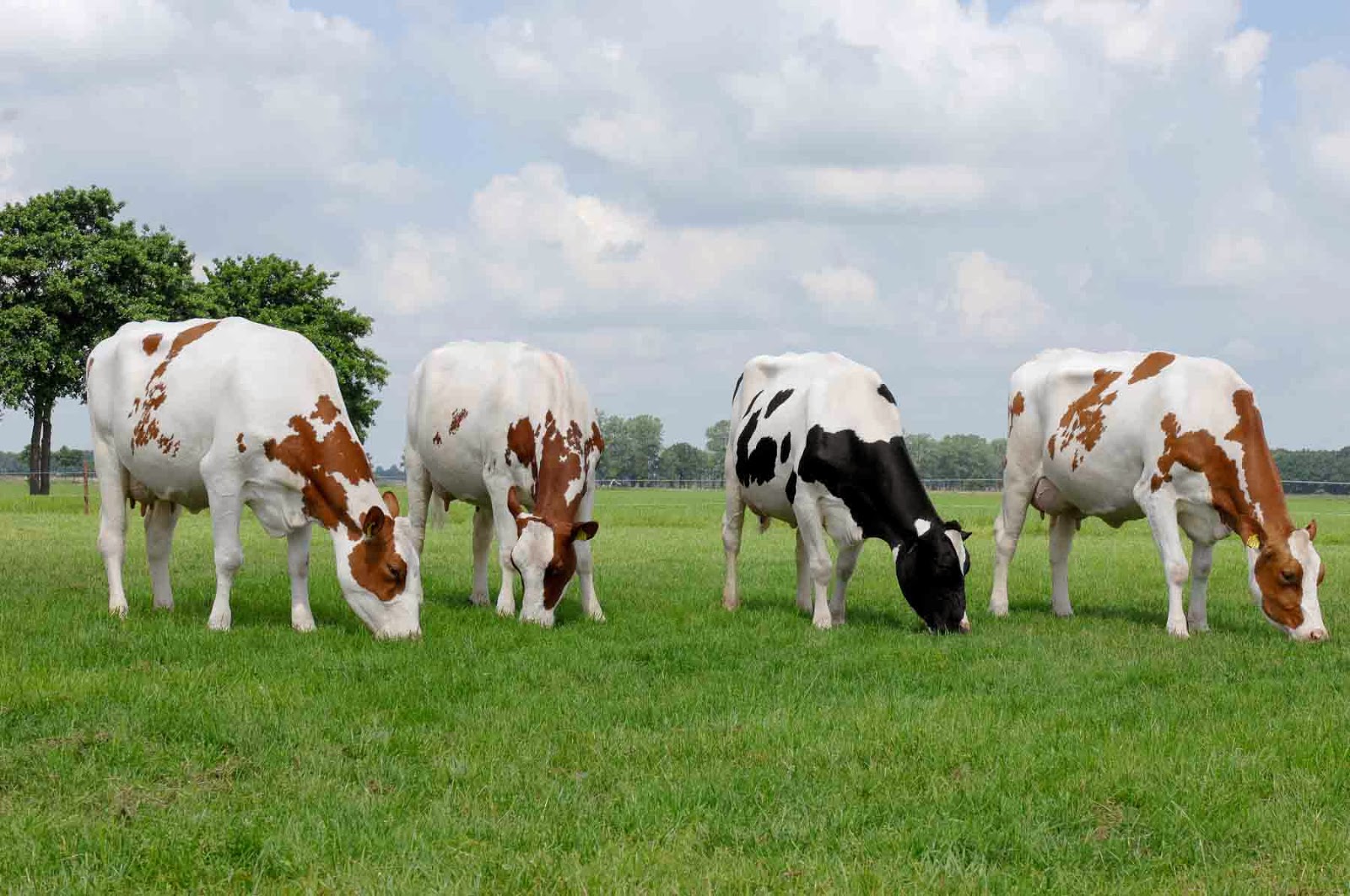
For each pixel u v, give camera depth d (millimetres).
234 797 5574
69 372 51531
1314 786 5758
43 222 53812
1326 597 13578
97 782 5730
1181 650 9742
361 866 4715
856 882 4586
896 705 7371
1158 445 11039
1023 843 5035
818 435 11141
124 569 15203
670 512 37312
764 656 9359
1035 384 12562
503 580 11562
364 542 9812
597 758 6246
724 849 4965
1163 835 5188
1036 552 21297
